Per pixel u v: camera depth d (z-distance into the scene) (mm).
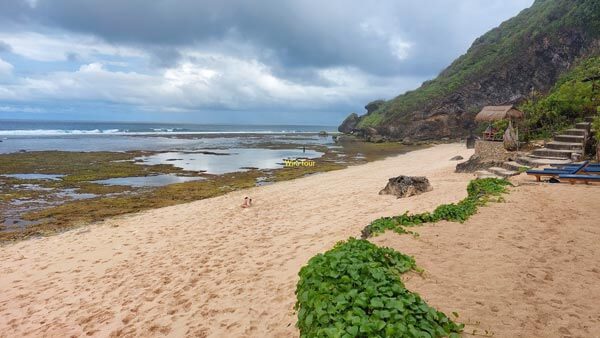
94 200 17172
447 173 18734
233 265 7980
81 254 9953
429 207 10750
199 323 5738
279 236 9922
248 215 12883
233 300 6273
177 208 15102
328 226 10352
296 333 4781
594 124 14750
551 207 8383
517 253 5809
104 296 7242
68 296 7434
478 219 7645
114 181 22438
